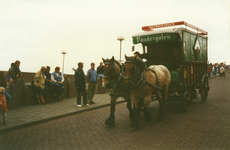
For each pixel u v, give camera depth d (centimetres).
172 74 806
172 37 787
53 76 1097
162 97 743
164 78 715
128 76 550
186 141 499
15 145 484
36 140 518
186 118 725
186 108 823
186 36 872
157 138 522
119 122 686
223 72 2467
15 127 614
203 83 1027
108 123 628
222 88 1630
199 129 596
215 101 1074
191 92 920
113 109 638
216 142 492
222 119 708
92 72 998
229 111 832
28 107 916
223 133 559
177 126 629
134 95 595
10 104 887
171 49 930
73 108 897
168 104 926
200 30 1038
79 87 930
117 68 630
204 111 837
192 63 933
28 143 496
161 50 919
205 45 1114
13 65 902
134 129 585
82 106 945
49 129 614
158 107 935
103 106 984
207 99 1148
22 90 947
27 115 756
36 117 725
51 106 945
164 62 882
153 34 821
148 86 595
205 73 1118
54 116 743
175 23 887
